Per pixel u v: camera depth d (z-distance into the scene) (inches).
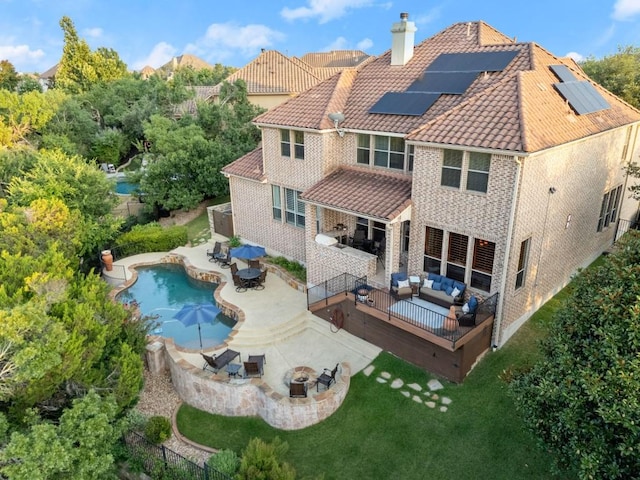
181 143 1338.6
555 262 759.7
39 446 389.4
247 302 869.8
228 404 624.7
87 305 532.1
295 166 917.8
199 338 784.9
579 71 888.3
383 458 535.5
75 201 1056.8
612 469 337.7
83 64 2876.5
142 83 2568.9
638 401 323.3
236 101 1600.6
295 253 995.3
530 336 695.7
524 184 587.2
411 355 667.4
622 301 367.2
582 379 348.2
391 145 792.9
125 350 565.6
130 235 1151.0
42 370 416.2
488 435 546.0
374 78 916.6
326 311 783.7
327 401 589.3
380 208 712.4
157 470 528.7
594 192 812.0
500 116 626.8
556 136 619.5
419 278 719.1
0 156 1322.6
